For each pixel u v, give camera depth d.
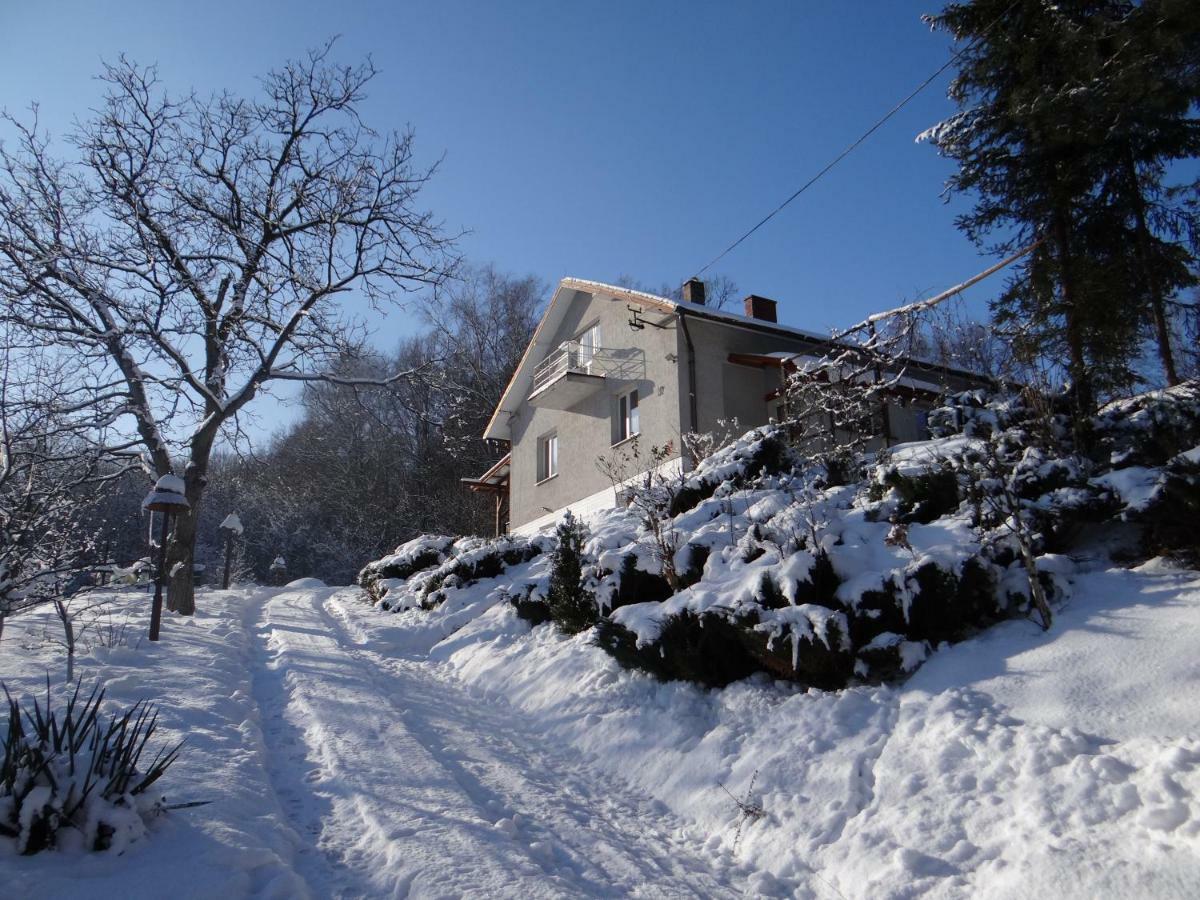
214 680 7.81
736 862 4.48
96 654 8.17
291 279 15.84
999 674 4.95
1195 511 5.37
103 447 13.50
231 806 4.51
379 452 42.16
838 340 14.17
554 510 22.48
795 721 5.50
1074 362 9.26
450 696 8.56
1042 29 10.43
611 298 20.23
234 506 43.31
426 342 39.78
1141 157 11.20
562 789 5.67
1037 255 11.10
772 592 6.07
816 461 9.55
